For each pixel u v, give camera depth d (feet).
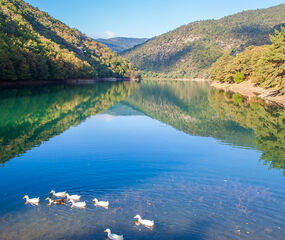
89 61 624.18
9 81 284.61
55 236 32.45
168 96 267.59
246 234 33.47
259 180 51.57
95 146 77.41
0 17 412.77
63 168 57.26
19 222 35.22
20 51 293.84
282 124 110.73
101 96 239.09
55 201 40.68
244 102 184.75
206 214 37.96
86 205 40.06
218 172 55.93
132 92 313.12
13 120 114.32
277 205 40.86
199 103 202.18
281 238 32.63
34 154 67.82
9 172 54.54
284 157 67.82
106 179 50.88
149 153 70.74
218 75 396.16
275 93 205.57
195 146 79.10
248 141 85.15
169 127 110.83
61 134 92.58
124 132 99.04
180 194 44.52
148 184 48.39
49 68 355.15
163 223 35.68
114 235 31.99
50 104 166.09
